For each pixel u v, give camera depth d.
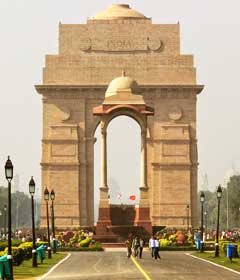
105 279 75.06
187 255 116.69
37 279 75.69
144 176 147.75
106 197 146.25
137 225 144.88
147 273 82.19
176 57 176.38
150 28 177.38
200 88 175.50
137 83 171.00
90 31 177.00
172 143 174.88
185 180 174.12
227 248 104.06
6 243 113.31
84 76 175.88
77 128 175.50
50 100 175.75
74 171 174.75
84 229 161.25
